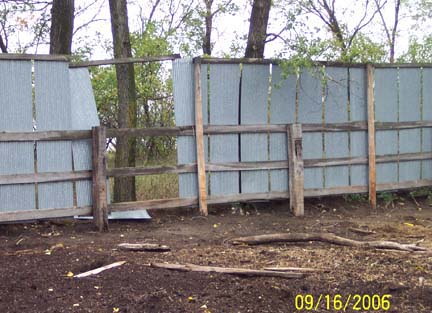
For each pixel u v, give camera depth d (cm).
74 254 632
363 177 980
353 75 968
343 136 962
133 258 614
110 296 492
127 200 939
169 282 525
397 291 511
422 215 936
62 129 794
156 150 1363
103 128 786
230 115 886
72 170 790
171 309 465
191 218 857
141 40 1530
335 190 953
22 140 765
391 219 897
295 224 843
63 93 794
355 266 593
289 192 913
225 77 880
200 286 516
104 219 784
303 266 593
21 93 770
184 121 857
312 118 940
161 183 1045
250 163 891
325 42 930
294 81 923
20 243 703
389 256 638
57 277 541
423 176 1033
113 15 984
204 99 870
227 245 700
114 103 1443
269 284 525
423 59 1188
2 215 751
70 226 799
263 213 912
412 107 1021
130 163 950
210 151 873
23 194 768
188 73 858
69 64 798
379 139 991
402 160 1009
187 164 854
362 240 743
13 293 497
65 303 477
